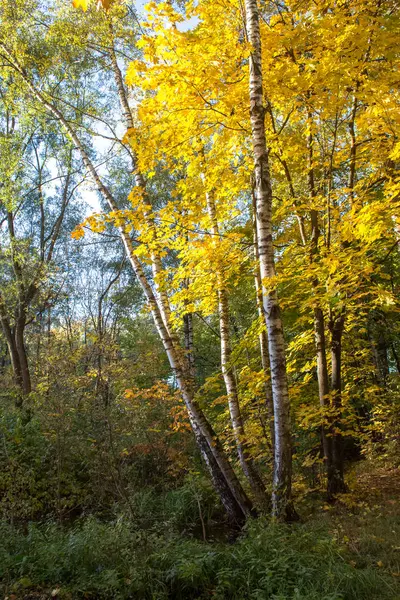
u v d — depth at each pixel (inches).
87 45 346.3
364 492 279.0
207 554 171.2
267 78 231.5
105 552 177.6
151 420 380.8
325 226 300.0
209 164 267.6
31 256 613.0
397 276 368.8
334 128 286.4
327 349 332.2
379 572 161.0
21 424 371.9
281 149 283.4
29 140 581.9
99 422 306.0
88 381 391.5
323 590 145.3
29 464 323.0
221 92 234.5
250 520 209.6
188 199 278.8
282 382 218.8
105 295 943.7
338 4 238.4
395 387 409.1
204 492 323.0
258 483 286.7
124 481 326.6
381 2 236.5
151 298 305.0
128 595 153.9
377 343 439.8
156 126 237.8
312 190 293.0
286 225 345.4
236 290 467.2
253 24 222.5
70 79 440.8
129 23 341.4
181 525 293.9
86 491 318.7
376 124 245.1
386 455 342.0
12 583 159.5
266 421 313.4
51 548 179.6
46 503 314.3
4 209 681.0
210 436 292.2
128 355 642.8
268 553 165.3
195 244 258.2
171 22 215.9
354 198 246.1
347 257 222.7
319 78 222.2
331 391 282.8
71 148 583.2
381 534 202.4
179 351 331.6
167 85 223.6
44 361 456.4
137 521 228.7
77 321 995.3
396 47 213.8
